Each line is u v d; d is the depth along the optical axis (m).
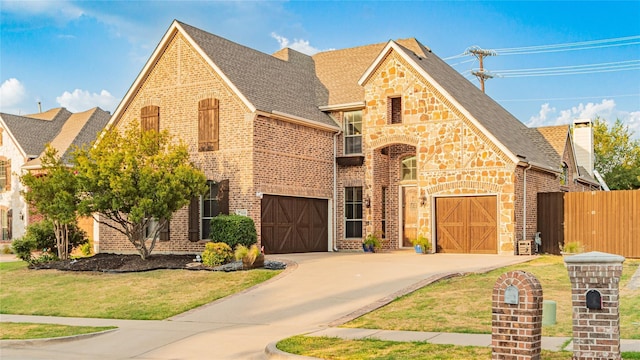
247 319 15.92
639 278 17.11
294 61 33.50
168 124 28.39
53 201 24.02
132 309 18.02
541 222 27.78
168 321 16.41
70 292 20.48
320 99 31.00
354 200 29.78
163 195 22.94
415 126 27.92
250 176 25.73
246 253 22.05
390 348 11.49
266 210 26.33
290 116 27.08
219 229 24.44
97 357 12.59
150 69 28.92
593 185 41.81
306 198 28.53
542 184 29.02
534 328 9.84
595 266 9.51
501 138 26.56
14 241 26.33
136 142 24.58
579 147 43.31
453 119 27.05
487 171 26.23
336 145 30.19
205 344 13.27
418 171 27.72
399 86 28.41
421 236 27.52
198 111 27.45
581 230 26.81
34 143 40.81
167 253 27.89
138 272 22.61
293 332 14.12
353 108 29.59
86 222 33.44
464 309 15.03
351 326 14.18
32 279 22.83
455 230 27.02
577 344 9.55
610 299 9.42
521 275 9.90
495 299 10.03
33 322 16.84
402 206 30.12
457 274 19.36
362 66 32.62
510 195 25.70
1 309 19.09
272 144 26.72
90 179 23.05
